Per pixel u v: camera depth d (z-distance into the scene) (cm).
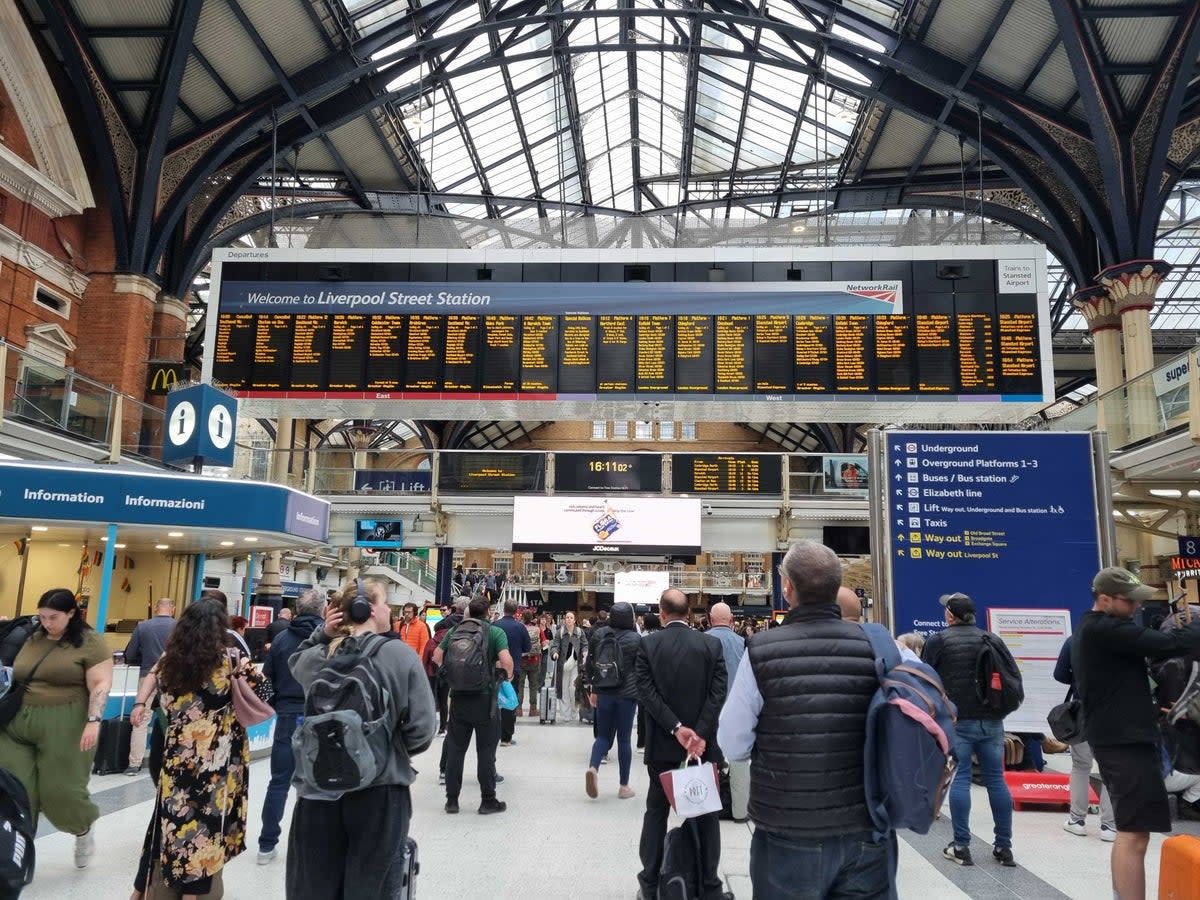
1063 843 578
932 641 548
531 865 504
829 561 284
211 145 1814
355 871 306
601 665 702
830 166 2391
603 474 2061
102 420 1425
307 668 329
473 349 1338
